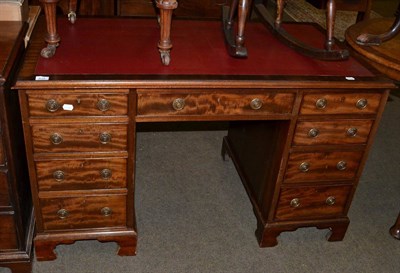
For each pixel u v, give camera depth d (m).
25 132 1.55
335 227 2.06
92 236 1.84
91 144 1.63
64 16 1.99
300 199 1.95
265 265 1.95
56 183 1.69
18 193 1.64
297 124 1.74
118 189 1.76
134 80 1.50
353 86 1.66
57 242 1.82
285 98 1.67
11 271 1.78
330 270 1.96
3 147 1.51
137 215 2.15
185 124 2.94
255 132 2.11
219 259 1.96
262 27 2.11
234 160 2.44
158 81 1.52
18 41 1.61
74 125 1.57
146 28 1.97
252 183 2.17
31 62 1.56
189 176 2.47
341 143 1.83
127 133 1.63
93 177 1.71
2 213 1.64
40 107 1.51
